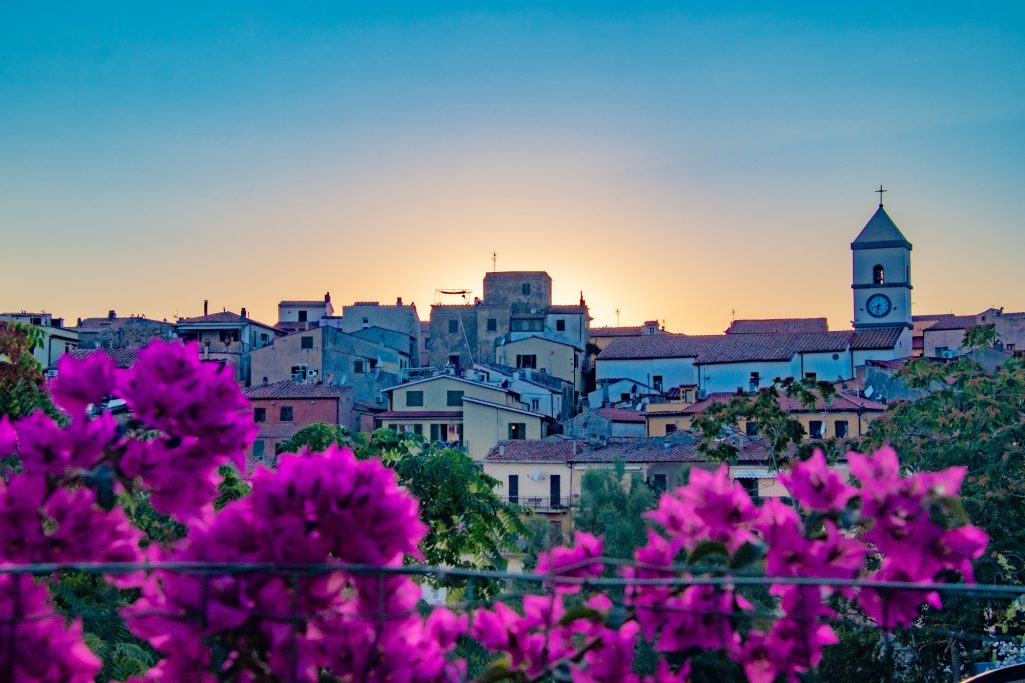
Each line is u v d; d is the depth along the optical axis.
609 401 117.50
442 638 5.90
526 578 5.32
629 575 6.05
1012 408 35.00
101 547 5.75
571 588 6.21
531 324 129.25
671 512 6.14
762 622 6.06
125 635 12.10
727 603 5.87
